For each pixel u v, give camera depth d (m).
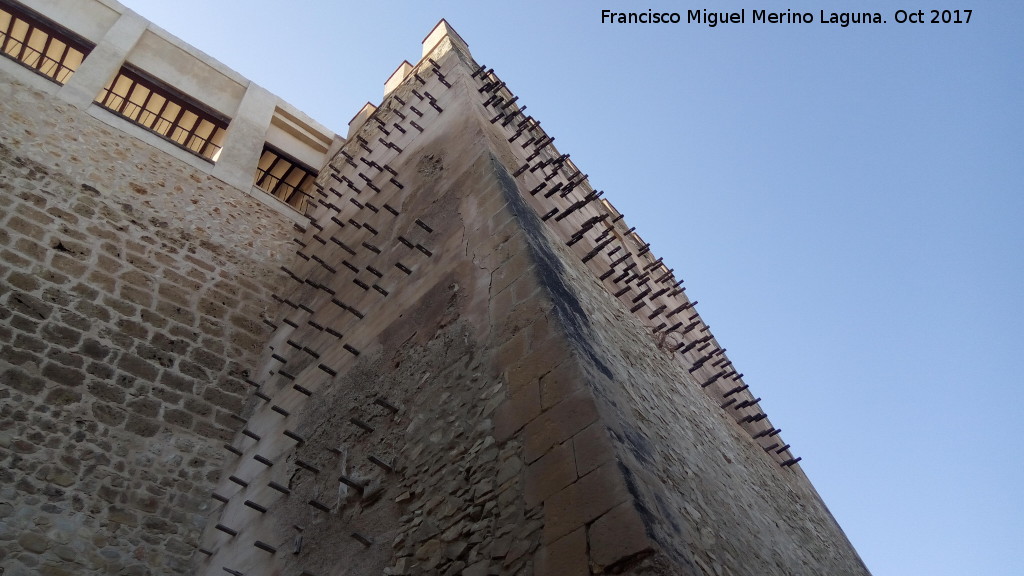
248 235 12.20
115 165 11.34
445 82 12.16
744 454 10.73
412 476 6.11
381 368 7.59
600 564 4.40
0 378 7.89
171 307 10.11
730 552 6.24
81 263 9.59
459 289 7.42
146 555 7.67
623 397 6.32
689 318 13.98
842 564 11.04
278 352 10.20
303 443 7.88
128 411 8.63
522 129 11.05
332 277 10.53
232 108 15.11
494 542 5.02
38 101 11.27
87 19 13.95
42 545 7.08
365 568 5.77
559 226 9.75
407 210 9.70
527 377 5.88
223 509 8.29
